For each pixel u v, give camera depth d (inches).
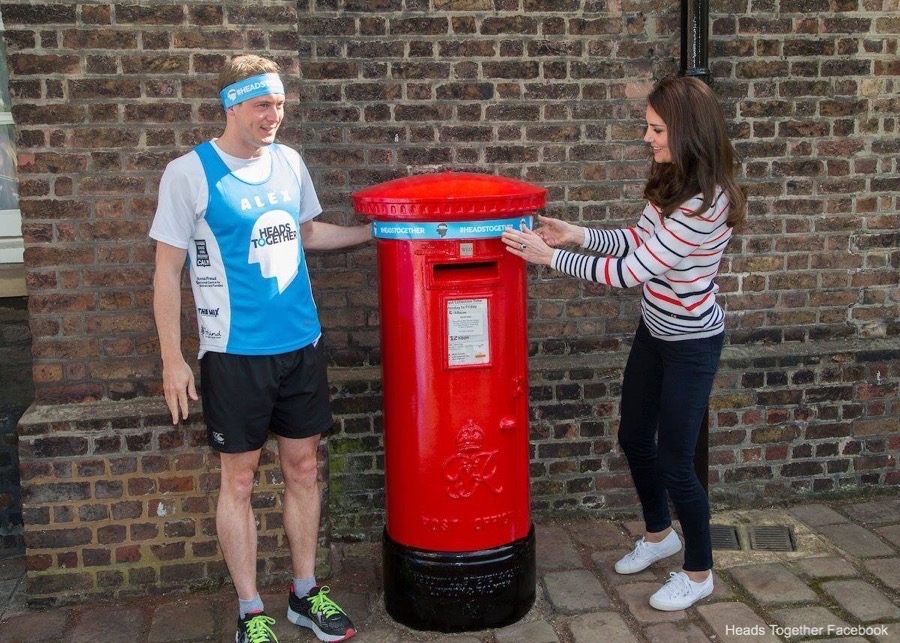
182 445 141.0
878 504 170.2
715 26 158.6
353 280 156.7
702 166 115.0
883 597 135.3
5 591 146.0
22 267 152.6
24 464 138.1
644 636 127.2
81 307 137.7
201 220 114.0
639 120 158.9
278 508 144.4
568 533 161.0
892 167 167.2
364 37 149.9
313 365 123.7
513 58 153.7
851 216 167.6
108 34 131.0
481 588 127.1
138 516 141.9
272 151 120.1
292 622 133.7
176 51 132.7
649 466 139.9
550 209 159.9
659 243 118.3
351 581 146.1
